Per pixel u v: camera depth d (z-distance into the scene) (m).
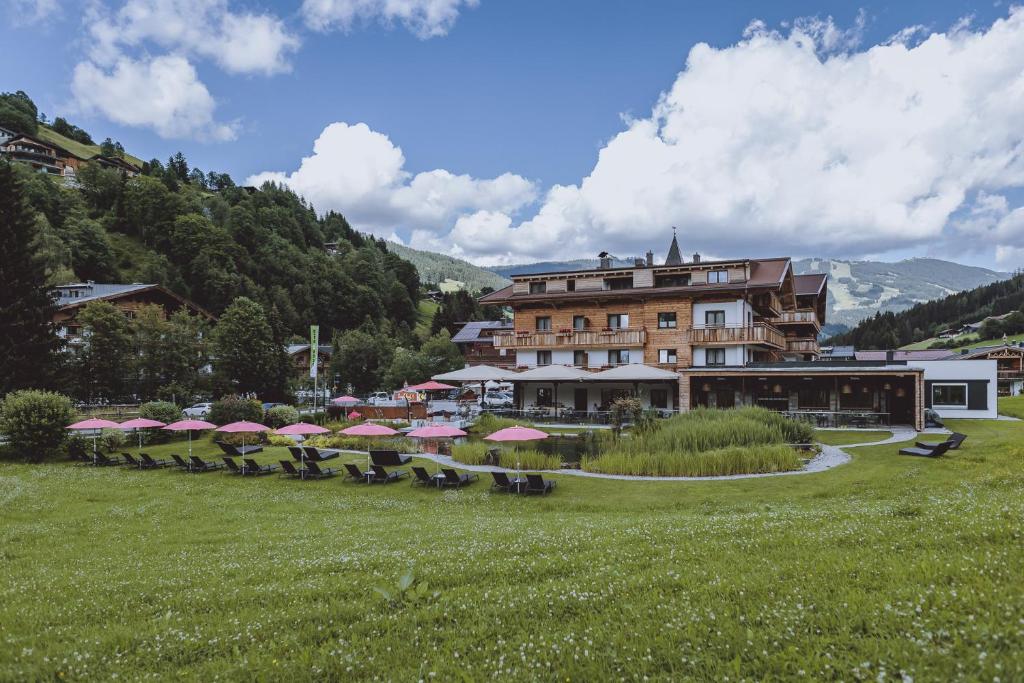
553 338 48.91
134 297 65.81
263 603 7.50
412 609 6.74
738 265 45.59
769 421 28.19
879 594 5.73
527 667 5.15
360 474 23.28
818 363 40.28
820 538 8.39
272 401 60.00
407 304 155.25
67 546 12.73
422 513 17.03
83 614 7.45
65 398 31.27
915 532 8.10
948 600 5.34
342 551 10.79
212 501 19.50
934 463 20.70
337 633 6.27
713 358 45.16
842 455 24.53
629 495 18.92
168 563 10.63
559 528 12.09
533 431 23.08
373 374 75.88
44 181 123.62
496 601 6.85
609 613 6.16
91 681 5.43
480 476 23.02
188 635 6.36
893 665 4.45
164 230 121.62
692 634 5.39
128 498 20.14
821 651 4.83
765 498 17.17
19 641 6.42
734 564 7.50
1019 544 6.90
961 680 4.07
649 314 47.03
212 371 58.06
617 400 38.03
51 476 24.95
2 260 36.38
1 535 13.98
